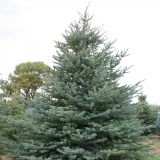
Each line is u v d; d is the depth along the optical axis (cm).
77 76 616
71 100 590
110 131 547
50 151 584
